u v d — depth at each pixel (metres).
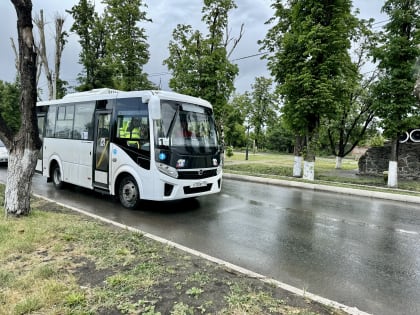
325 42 13.00
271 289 3.33
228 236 5.62
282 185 12.91
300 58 13.73
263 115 33.25
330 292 3.63
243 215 7.27
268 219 6.98
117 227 5.42
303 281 3.90
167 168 6.69
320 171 19.56
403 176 16.47
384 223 7.00
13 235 4.54
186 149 7.03
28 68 5.54
